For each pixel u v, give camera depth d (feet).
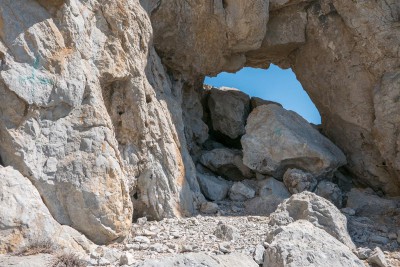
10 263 19.86
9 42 24.90
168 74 42.06
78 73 26.63
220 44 42.11
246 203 37.17
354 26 40.91
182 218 31.27
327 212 28.27
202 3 38.83
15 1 25.35
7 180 23.11
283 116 41.63
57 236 23.15
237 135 50.62
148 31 33.65
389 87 38.78
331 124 45.62
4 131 24.63
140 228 28.71
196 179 36.81
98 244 25.17
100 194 25.40
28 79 24.98
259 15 40.57
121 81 30.94
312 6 44.14
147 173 31.48
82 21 27.76
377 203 35.65
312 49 45.42
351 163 43.52
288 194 37.83
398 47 38.83
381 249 27.20
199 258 21.22
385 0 39.81
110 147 26.99
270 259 22.58
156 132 32.45
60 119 25.91
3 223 21.85
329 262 22.06
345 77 42.75
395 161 38.55
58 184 24.90
